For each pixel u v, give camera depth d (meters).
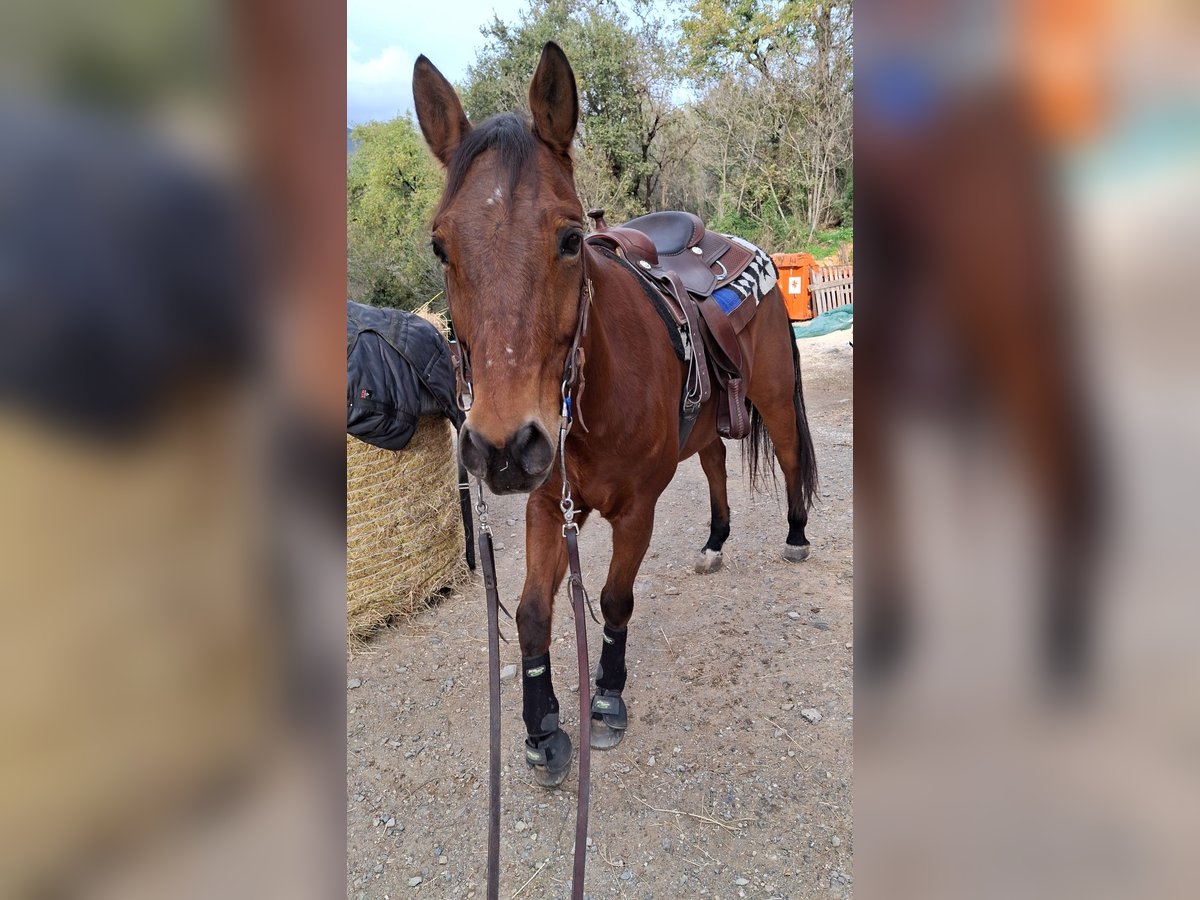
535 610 1.89
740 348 2.52
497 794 1.37
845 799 1.89
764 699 2.30
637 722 2.23
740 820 1.84
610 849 1.78
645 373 1.86
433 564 3.07
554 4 14.68
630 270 2.18
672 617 2.82
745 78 15.38
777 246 14.80
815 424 5.30
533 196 1.36
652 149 15.61
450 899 1.68
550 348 1.38
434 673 2.60
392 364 2.64
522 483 1.34
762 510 3.89
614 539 2.06
